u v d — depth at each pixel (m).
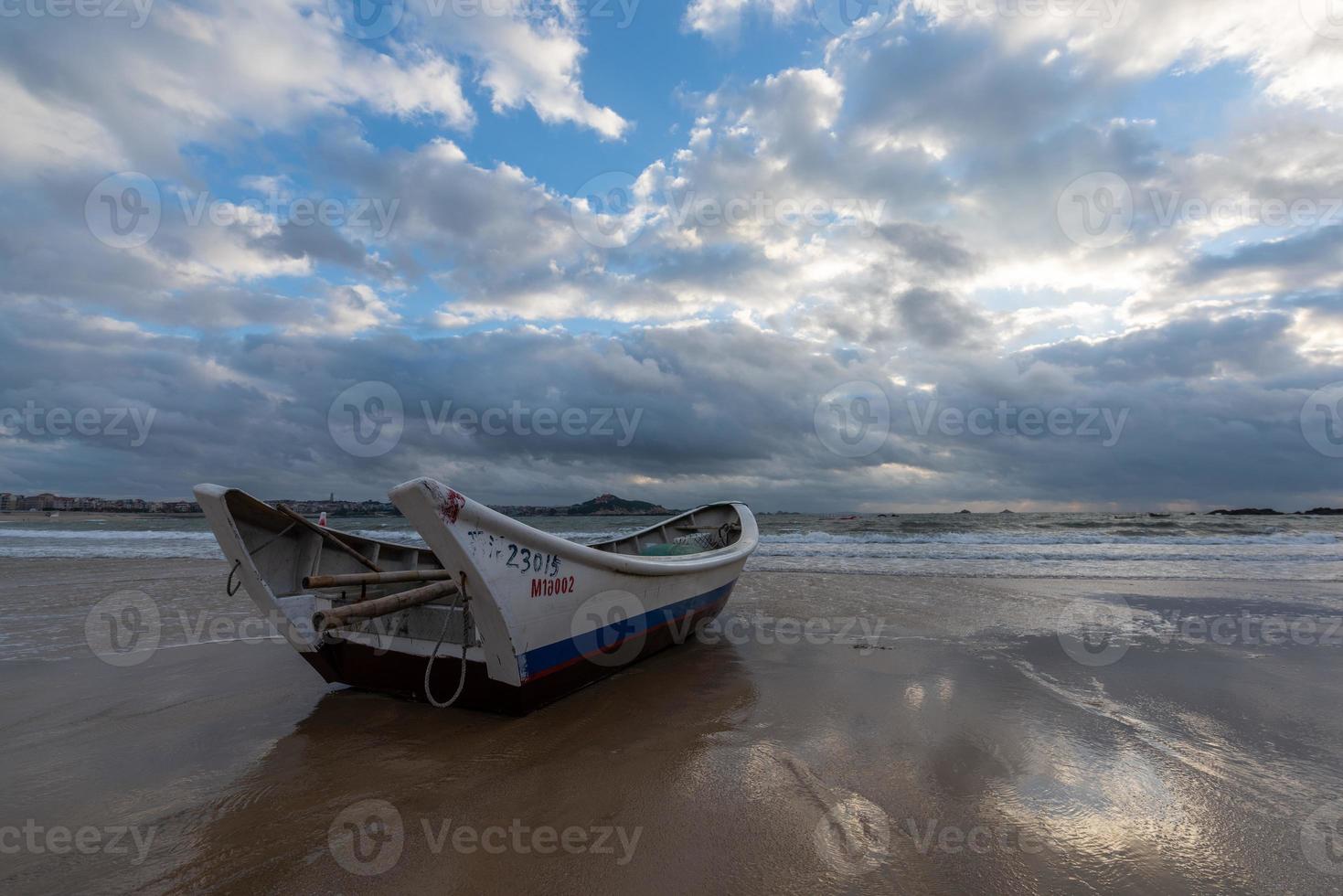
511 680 3.80
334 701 4.46
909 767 3.45
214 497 3.99
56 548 17.55
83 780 3.23
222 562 13.55
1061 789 3.20
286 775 3.29
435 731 3.89
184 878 2.39
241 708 4.33
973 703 4.54
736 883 2.38
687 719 4.17
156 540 20.67
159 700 4.49
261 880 2.37
